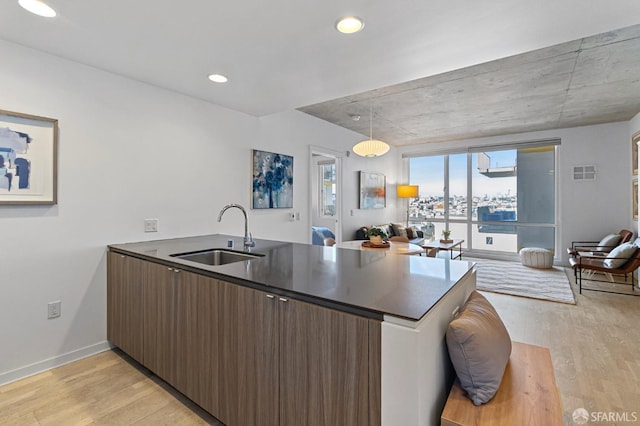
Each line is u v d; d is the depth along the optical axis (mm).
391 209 7555
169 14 1736
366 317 1115
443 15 1737
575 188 5840
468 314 1337
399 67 2404
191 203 3104
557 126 5719
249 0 1607
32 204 2154
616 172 5516
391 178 7523
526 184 6426
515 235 6559
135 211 2695
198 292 1718
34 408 1827
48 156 2217
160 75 2580
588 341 2752
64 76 2285
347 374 1149
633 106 4477
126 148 2631
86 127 2402
